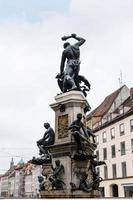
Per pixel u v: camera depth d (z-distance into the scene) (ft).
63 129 39.86
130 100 154.40
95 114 185.26
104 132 159.94
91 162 38.32
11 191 384.27
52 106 41.86
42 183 39.09
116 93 183.01
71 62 43.11
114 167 147.74
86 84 43.29
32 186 287.48
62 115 40.63
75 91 40.68
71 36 44.98
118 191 141.59
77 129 36.78
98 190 37.29
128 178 135.54
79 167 36.81
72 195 34.91
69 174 36.73
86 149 37.65
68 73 42.52
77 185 36.17
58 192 35.42
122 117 144.15
